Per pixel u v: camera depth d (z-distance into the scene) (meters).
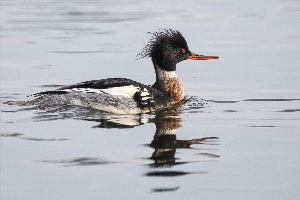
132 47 22.42
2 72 18.94
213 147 11.70
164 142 12.03
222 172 10.27
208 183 9.77
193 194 9.31
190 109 15.13
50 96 15.09
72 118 13.91
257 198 9.15
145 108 14.91
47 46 22.86
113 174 10.14
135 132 12.80
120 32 25.23
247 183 9.75
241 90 16.92
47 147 11.57
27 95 16.28
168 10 30.80
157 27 25.97
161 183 9.77
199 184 9.73
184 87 17.53
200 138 12.36
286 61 20.20
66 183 9.73
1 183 9.70
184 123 13.66
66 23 27.59
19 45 23.05
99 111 14.74
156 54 16.30
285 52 21.50
